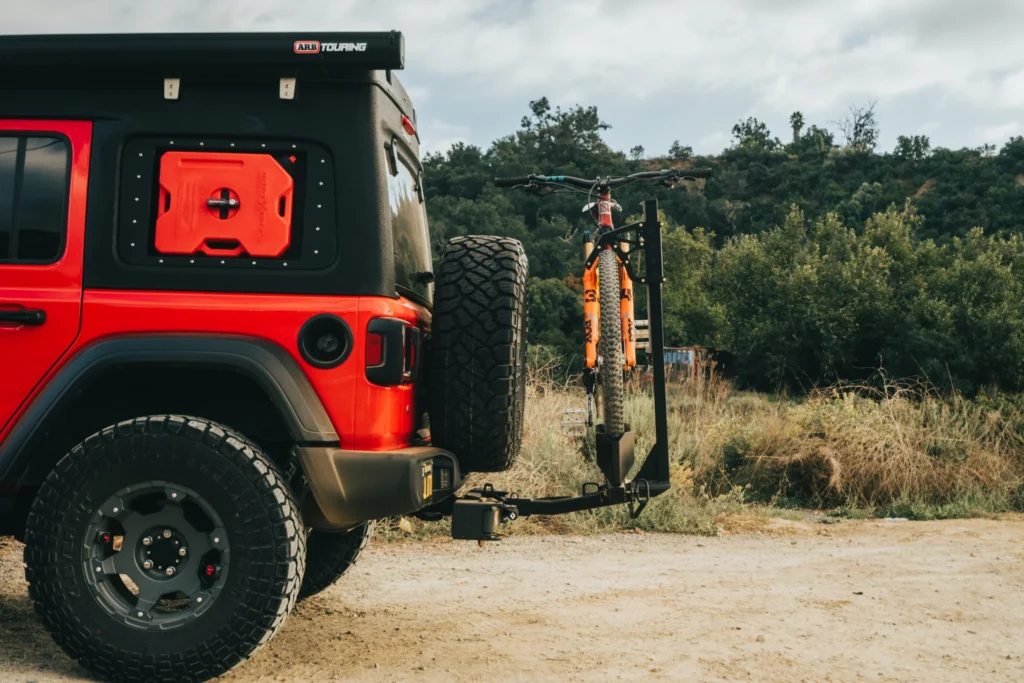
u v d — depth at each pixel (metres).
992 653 4.18
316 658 3.84
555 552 6.62
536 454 8.34
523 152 131.25
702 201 113.94
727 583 5.61
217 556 3.36
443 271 3.96
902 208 97.19
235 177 3.50
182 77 3.54
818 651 4.14
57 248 3.51
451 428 3.85
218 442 3.29
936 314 20.67
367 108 3.55
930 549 6.92
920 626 4.63
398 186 3.98
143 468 3.28
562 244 71.62
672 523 7.68
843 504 9.52
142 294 3.45
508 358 3.85
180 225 3.49
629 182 5.29
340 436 3.42
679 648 4.13
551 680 3.60
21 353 3.44
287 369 3.40
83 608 3.28
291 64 3.46
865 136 134.12
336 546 4.80
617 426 4.41
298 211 3.53
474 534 3.92
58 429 3.70
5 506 3.58
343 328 3.42
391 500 3.37
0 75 3.55
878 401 11.72
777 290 32.03
